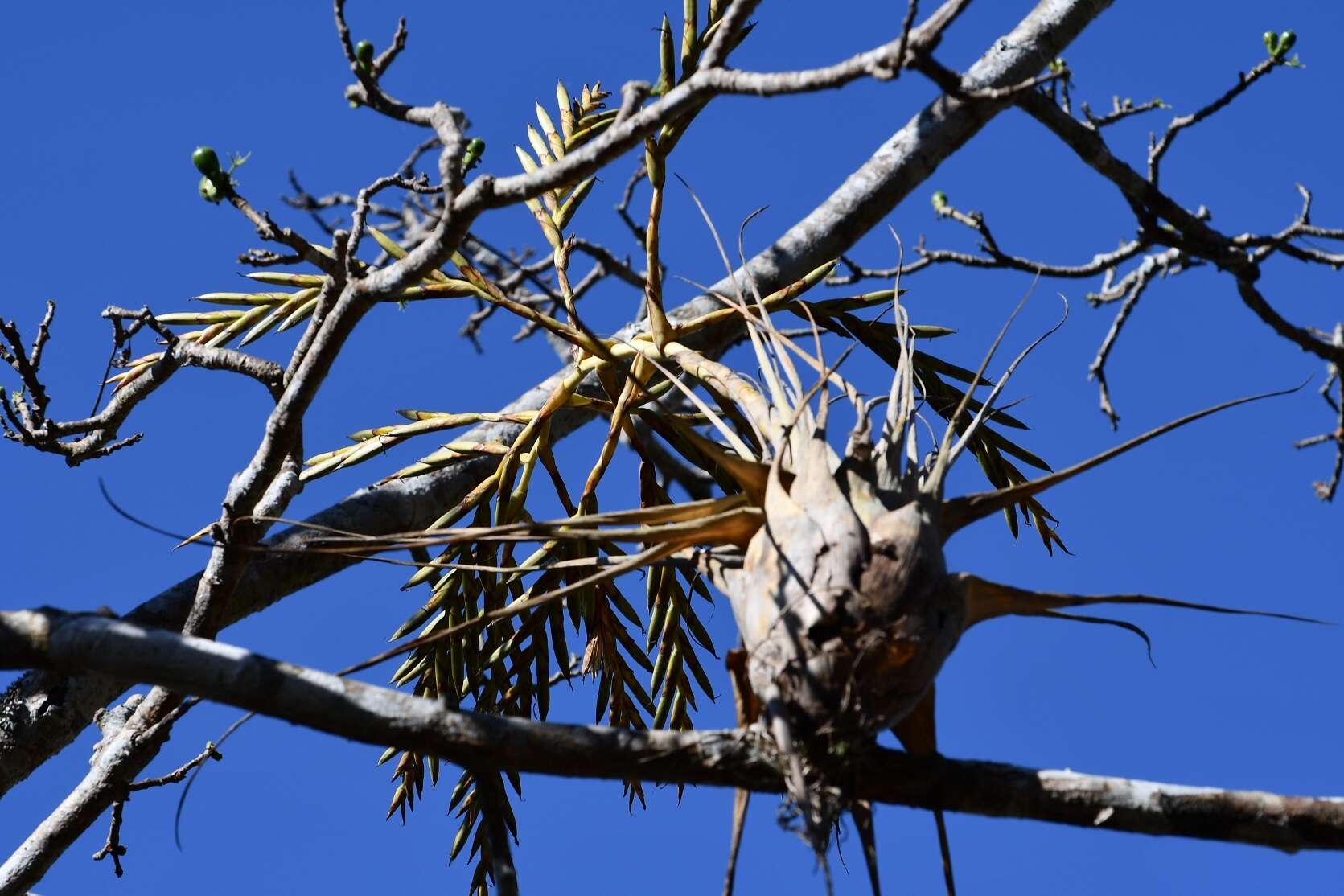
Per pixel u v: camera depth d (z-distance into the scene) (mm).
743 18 3527
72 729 4867
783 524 3410
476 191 3672
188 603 5086
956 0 3137
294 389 3930
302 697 3383
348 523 5316
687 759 3330
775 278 5980
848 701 3215
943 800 3363
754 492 3545
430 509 5496
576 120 5855
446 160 3742
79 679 4895
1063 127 4781
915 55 3121
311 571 5281
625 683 5301
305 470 5199
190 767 4594
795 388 3814
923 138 6172
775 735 3197
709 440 3531
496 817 3828
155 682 3385
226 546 4047
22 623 3416
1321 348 5176
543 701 5148
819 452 3551
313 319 4121
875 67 3150
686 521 3531
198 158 3859
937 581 3320
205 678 3375
